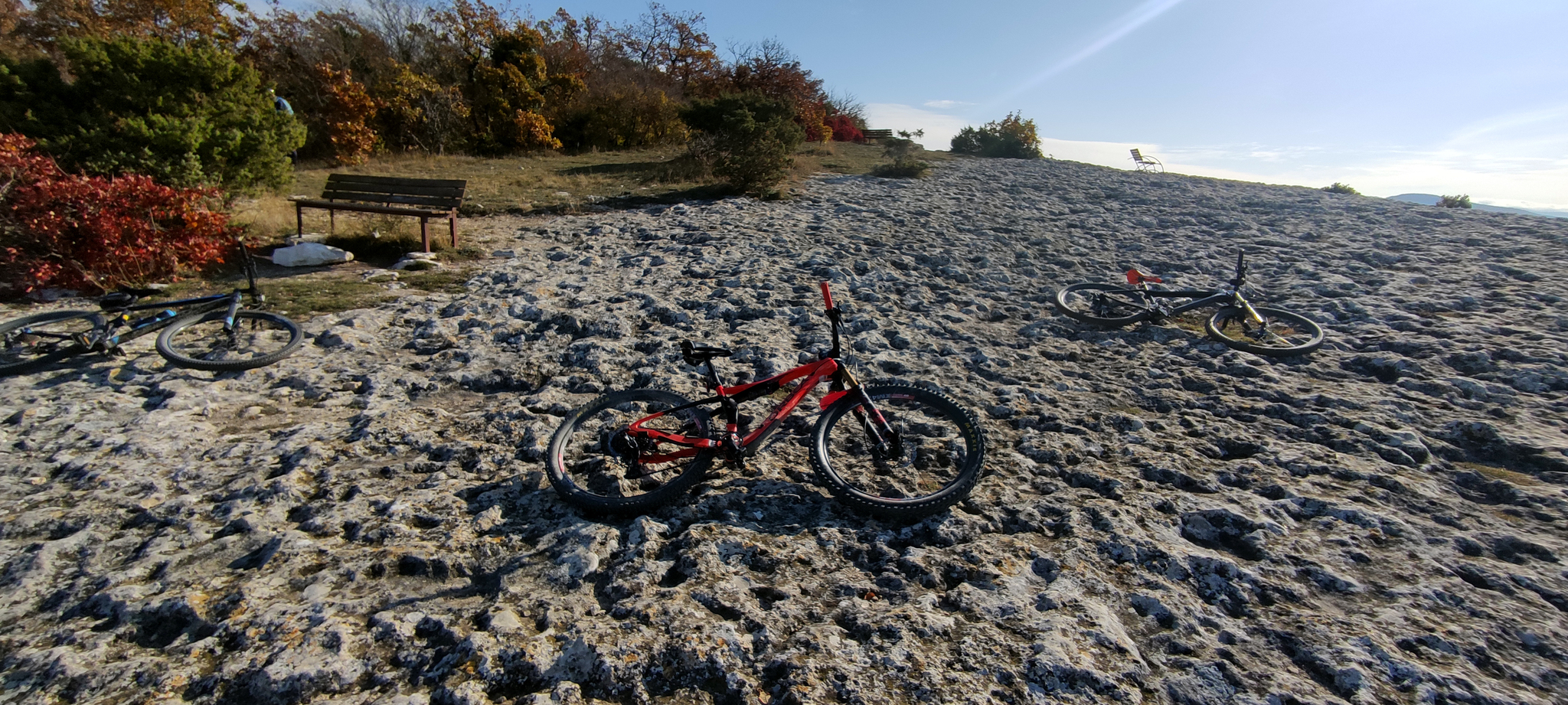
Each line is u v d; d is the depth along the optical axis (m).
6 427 4.51
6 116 9.58
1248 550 3.35
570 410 4.88
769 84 33.81
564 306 7.16
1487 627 2.77
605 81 29.36
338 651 2.68
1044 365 5.86
